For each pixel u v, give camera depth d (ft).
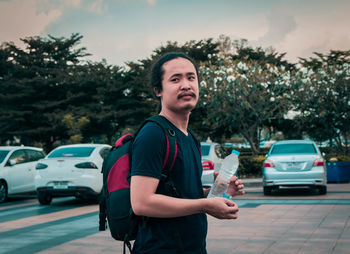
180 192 5.85
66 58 168.04
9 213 32.01
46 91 155.02
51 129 148.56
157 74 6.33
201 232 5.96
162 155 5.63
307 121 99.50
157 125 5.76
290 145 41.47
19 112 150.00
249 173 63.87
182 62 6.22
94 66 157.79
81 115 147.74
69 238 21.66
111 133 160.56
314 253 17.16
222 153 40.78
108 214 6.13
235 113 84.74
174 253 5.71
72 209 33.65
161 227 5.75
